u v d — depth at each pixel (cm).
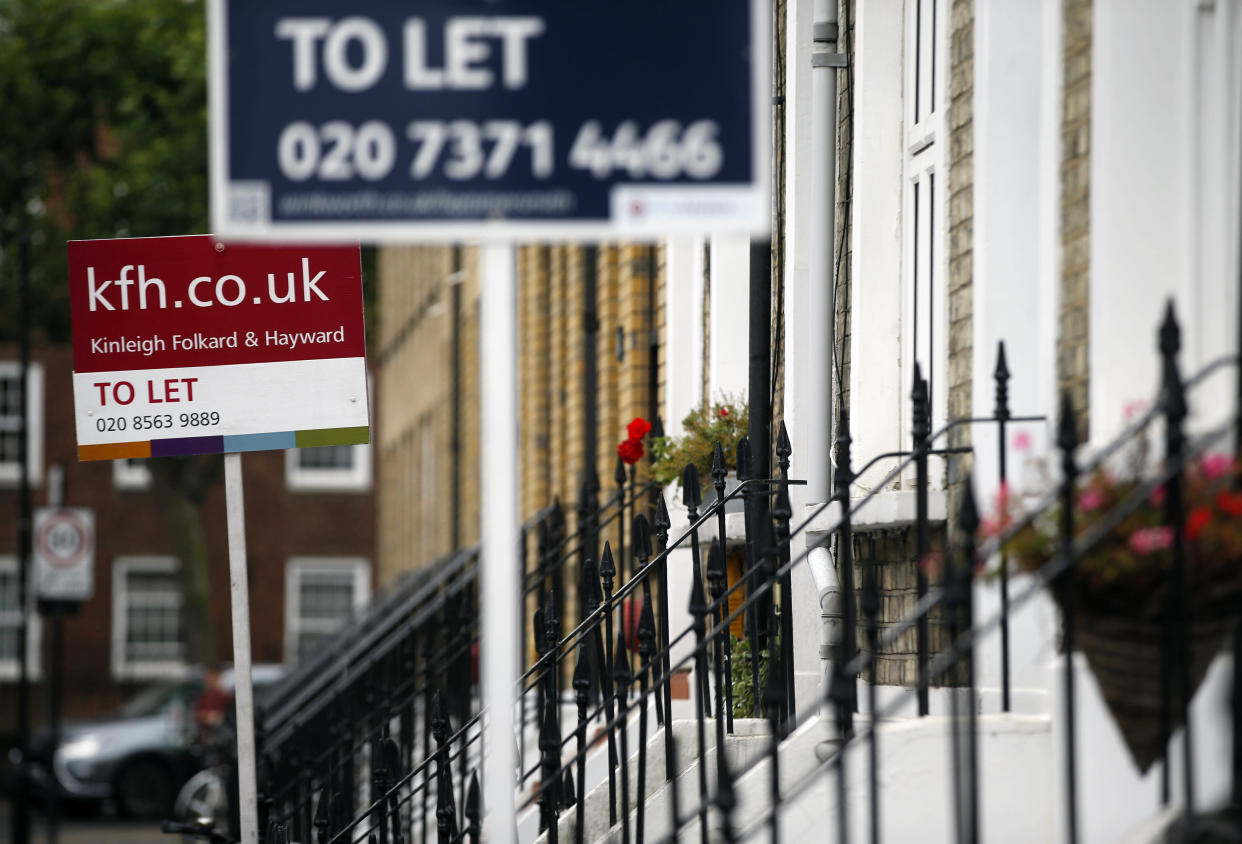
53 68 5953
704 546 1803
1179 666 851
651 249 2295
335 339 1356
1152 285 986
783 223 1736
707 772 1306
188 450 1347
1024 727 987
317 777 1977
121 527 6806
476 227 851
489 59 852
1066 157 1050
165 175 5797
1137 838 828
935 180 1385
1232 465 865
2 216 5997
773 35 1781
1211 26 995
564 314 2859
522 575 2002
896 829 1008
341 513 7050
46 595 3762
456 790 2027
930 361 1349
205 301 1352
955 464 1205
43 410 6800
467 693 2023
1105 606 873
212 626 6144
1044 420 1055
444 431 4688
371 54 852
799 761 1241
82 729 4556
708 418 1814
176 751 4425
